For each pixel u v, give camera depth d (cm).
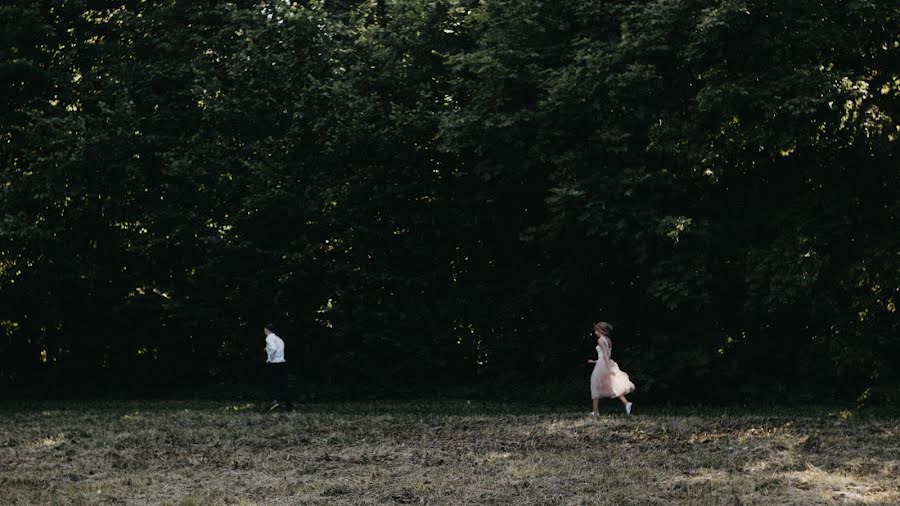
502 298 2414
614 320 2314
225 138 2497
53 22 2584
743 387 2130
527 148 2145
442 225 2425
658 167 2102
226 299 2455
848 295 2062
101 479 1272
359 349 2402
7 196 2352
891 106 2050
